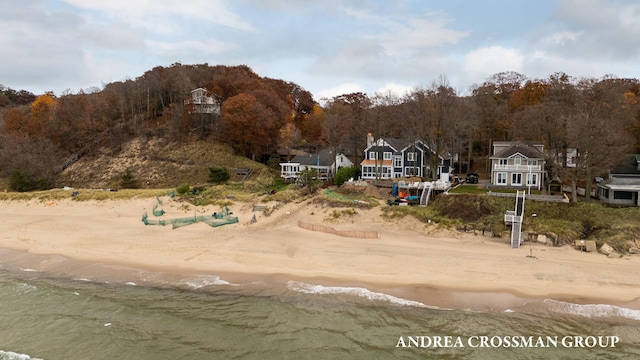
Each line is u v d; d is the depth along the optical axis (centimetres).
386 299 2839
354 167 6831
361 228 4394
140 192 5888
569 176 4447
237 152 8250
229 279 3228
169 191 5847
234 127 7969
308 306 2775
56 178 7894
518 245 3722
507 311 2650
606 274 3086
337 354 2233
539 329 2453
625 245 3516
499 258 3447
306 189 5631
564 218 4084
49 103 10275
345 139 7881
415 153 6706
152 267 3500
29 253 3928
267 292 2995
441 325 2511
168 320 2630
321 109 11294
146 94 9688
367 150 6988
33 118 9131
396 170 6856
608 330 2428
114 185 7431
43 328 2556
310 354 2236
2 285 3209
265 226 4550
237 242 4053
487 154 8275
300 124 10738
